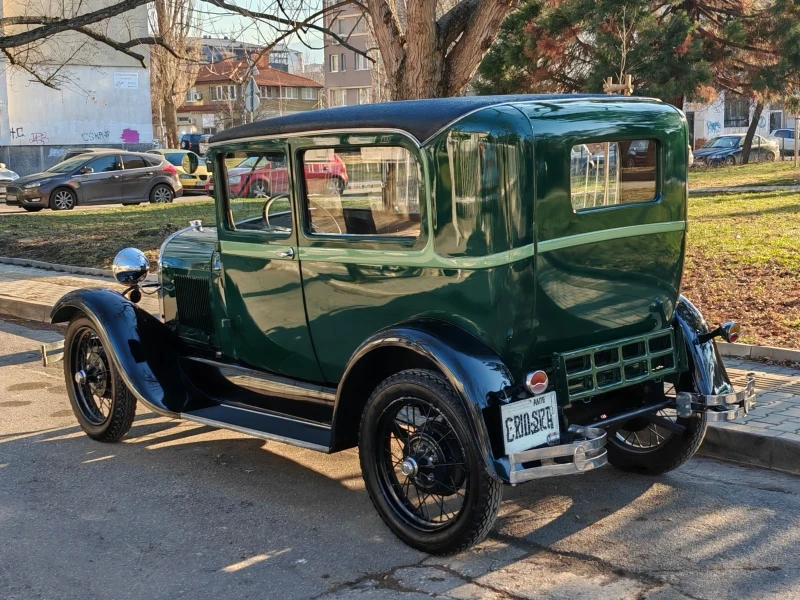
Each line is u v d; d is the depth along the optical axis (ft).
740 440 17.13
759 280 29.91
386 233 14.03
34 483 16.76
